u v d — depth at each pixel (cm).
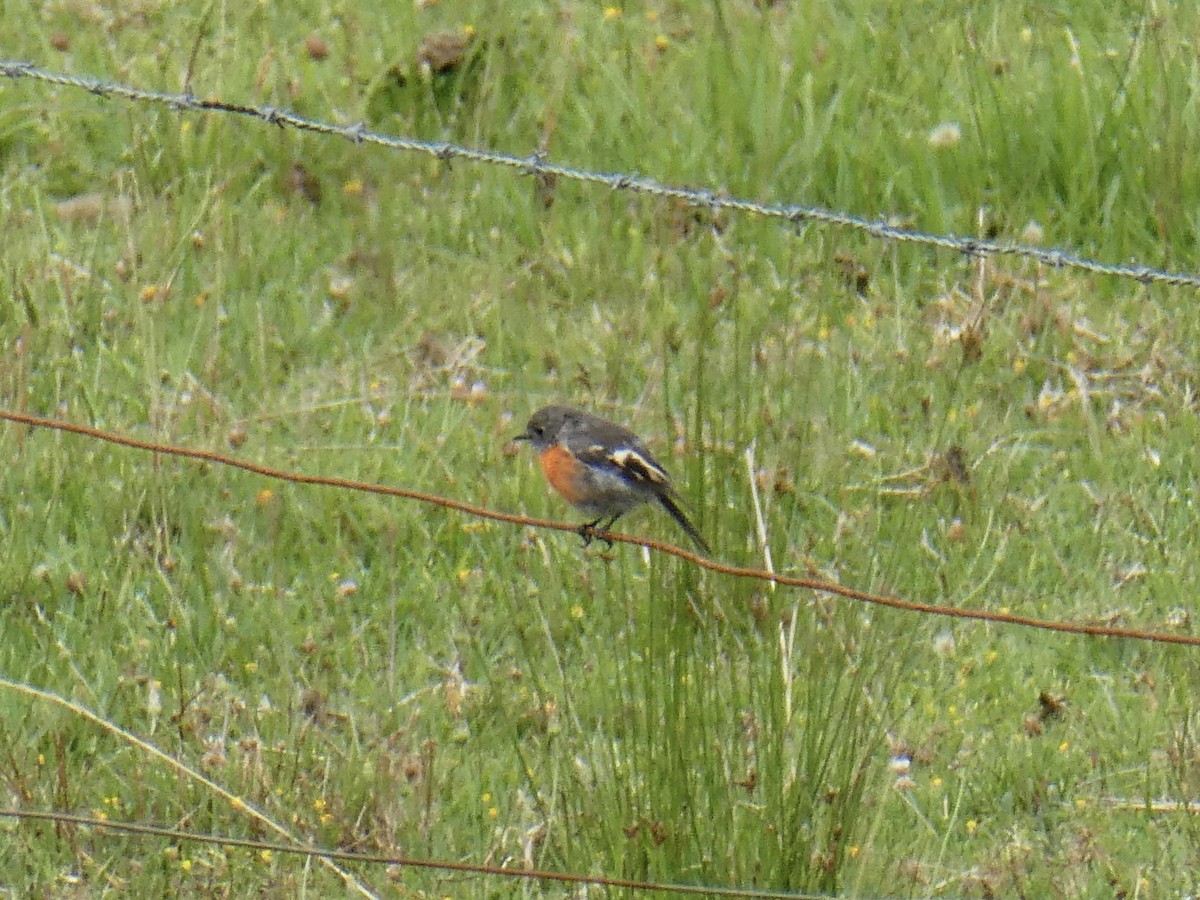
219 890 916
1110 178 1490
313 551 1157
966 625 1102
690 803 861
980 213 1426
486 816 958
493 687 1025
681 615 890
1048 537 1167
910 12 1677
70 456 1186
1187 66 1538
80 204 1465
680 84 1590
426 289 1398
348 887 906
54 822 938
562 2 1694
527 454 1220
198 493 1166
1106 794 988
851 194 1482
